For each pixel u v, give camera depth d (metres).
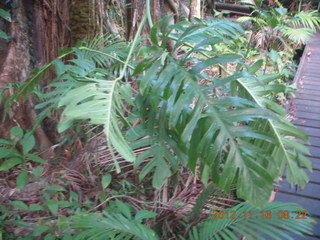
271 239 1.41
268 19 2.18
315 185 1.84
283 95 2.99
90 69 1.62
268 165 1.02
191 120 1.02
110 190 1.85
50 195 1.74
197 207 1.48
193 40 1.32
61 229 1.41
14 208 1.68
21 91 1.57
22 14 2.18
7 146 2.12
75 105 1.03
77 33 2.39
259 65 1.39
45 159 2.12
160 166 1.20
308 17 3.09
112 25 2.86
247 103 1.05
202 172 1.03
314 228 1.50
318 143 2.34
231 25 1.47
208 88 1.08
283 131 1.20
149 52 1.16
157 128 1.29
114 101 1.10
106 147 2.03
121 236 1.10
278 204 1.28
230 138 0.98
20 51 2.19
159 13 3.24
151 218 1.58
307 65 4.35
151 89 1.13
